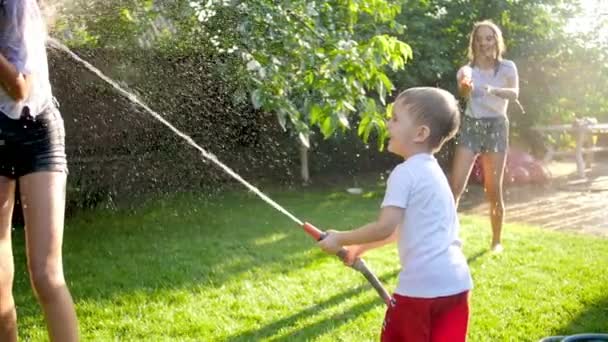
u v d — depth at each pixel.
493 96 4.32
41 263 2.21
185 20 4.26
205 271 4.07
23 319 3.25
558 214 6.18
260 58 3.92
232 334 3.02
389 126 2.48
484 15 8.40
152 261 4.33
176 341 2.95
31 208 2.24
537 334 2.98
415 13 8.06
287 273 3.99
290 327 3.10
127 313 3.32
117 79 4.82
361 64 3.96
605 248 4.58
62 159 2.32
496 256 4.34
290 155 7.59
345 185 7.91
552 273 3.92
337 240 2.38
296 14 4.07
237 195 6.75
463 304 2.28
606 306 3.34
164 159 5.93
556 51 8.60
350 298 3.51
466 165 4.38
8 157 2.22
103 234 5.14
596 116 10.95
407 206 2.29
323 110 3.94
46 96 2.27
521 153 8.43
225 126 5.94
